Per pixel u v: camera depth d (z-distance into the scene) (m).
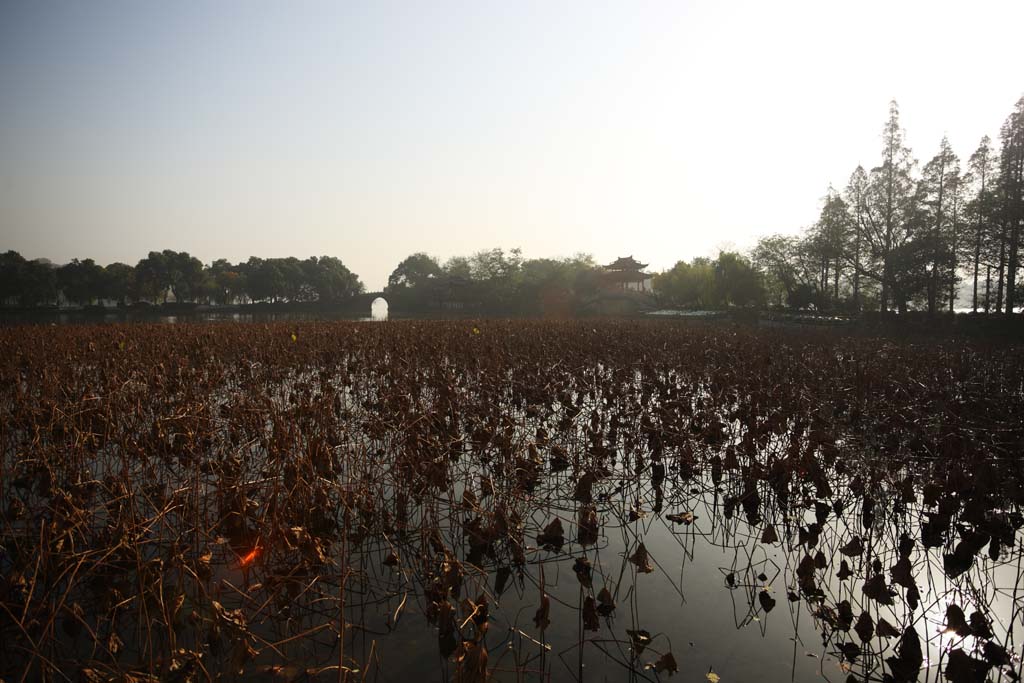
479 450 8.67
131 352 18.72
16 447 8.12
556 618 4.79
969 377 15.42
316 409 10.00
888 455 8.77
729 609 4.91
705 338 24.84
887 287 50.34
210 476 7.40
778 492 7.27
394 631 4.60
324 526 5.93
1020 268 40.53
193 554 5.13
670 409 10.97
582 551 6.00
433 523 6.07
